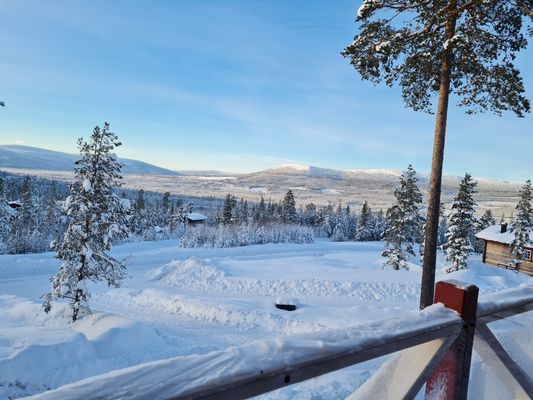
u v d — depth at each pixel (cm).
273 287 2102
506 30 918
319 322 1442
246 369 95
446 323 152
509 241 3400
